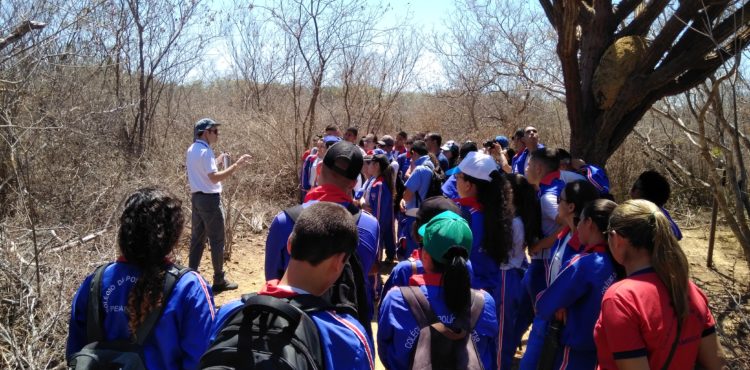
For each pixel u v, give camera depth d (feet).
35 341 12.11
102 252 17.12
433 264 8.44
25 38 20.71
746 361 13.56
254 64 47.01
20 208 17.65
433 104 56.65
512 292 12.67
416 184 21.12
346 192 9.88
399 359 8.11
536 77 41.42
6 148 18.67
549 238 13.25
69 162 22.93
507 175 13.58
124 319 7.29
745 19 17.07
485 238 12.25
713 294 20.70
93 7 21.91
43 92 21.63
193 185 19.44
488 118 54.34
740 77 15.78
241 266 23.66
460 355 7.82
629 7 20.75
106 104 30.55
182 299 7.44
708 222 32.91
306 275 5.98
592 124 20.45
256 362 5.06
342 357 5.67
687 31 18.63
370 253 9.54
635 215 7.55
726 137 25.67
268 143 37.47
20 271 14.20
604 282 9.04
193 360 7.37
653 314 7.13
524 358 10.88
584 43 21.06
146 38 33.86
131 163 28.17
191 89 50.39
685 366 7.30
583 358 9.29
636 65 19.12
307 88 44.06
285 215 9.53
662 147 35.58
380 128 50.42
